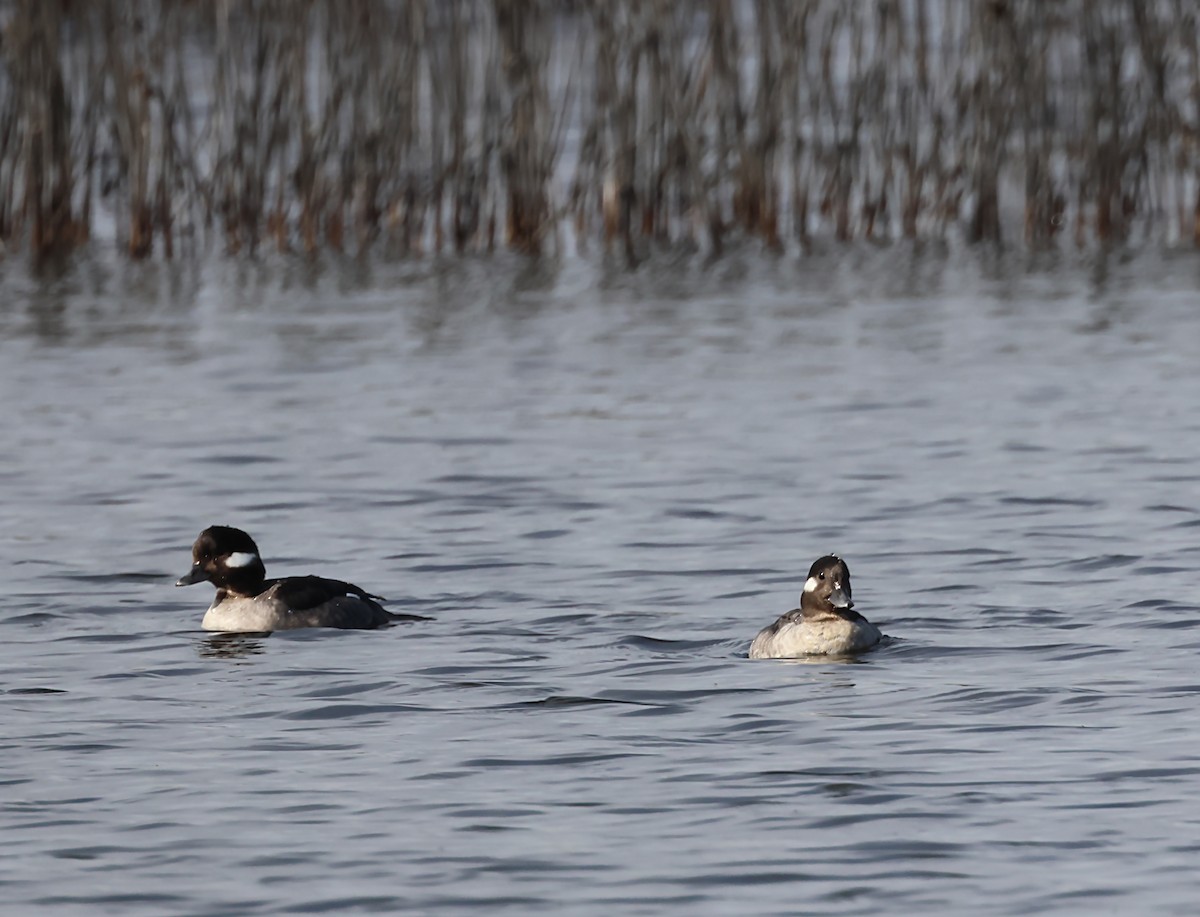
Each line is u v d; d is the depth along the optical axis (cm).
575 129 4972
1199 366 2733
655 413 2481
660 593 1648
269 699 1333
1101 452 2198
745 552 1791
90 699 1339
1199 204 3984
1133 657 1393
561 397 2600
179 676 1401
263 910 950
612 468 2170
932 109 4109
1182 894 948
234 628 1538
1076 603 1567
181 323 3256
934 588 1638
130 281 3703
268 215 4169
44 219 3962
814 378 2708
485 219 4194
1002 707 1272
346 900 960
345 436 2370
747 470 2147
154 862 1015
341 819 1075
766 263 3872
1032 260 3853
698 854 1012
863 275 3706
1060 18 4078
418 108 4053
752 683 1353
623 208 4084
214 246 4125
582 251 4062
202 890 977
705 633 1515
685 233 4181
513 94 4025
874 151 4166
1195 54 4016
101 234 4259
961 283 3597
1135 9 4031
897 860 998
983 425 2373
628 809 1083
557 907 947
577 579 1702
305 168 4034
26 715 1298
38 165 3903
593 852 1017
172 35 4372
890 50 4259
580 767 1161
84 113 3981
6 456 2280
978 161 4084
